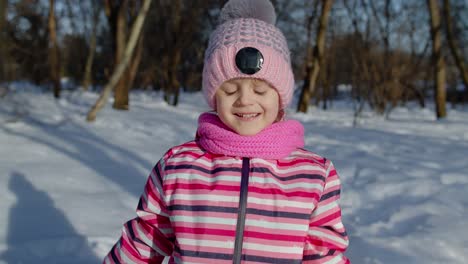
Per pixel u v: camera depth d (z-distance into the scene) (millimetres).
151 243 1357
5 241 2469
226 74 1277
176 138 6656
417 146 6367
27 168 4145
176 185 1316
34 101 11211
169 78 15109
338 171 4520
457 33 17422
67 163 4500
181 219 1278
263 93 1304
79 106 10930
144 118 8898
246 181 1289
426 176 4250
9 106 9109
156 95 19688
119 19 10625
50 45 14523
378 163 4898
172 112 10867
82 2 21719
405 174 4293
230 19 1464
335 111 16438
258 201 1269
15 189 3447
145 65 19922
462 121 11250
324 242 1287
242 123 1312
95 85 22969
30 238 2523
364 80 14617
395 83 16297
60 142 5625
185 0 14883
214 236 1249
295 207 1268
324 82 19547
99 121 7883
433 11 12555
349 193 3727
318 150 5855
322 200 1312
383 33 15492
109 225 2785
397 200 3535
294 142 1376
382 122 10781
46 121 7535
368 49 14789
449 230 2777
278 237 1243
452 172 4383
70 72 24500
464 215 3090
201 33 17781
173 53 14898
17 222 2758
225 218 1260
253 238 1241
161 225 1352
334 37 19500
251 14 1452
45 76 17812
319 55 13375
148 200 1363
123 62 7855
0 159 4484
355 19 14945
